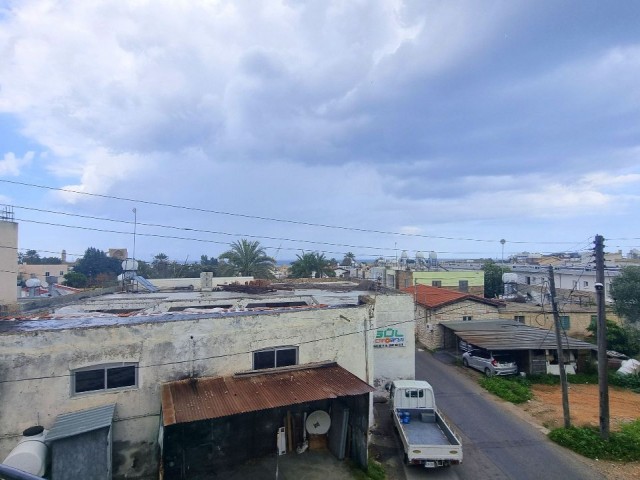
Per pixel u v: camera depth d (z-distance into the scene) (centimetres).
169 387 1307
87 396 1233
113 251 7300
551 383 2441
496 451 1571
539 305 3647
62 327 1268
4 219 2184
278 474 1366
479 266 6681
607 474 1406
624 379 2406
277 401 1270
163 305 1839
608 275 4194
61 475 1055
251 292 2430
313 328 1560
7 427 1148
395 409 1719
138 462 1282
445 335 3291
